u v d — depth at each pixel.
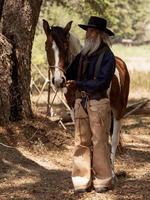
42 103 22.25
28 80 13.50
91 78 8.34
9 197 8.88
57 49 8.64
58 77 8.58
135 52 61.28
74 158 8.68
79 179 8.64
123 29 41.03
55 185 9.60
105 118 8.48
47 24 8.84
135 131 17.12
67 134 13.70
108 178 8.62
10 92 13.00
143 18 64.81
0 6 13.20
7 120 12.84
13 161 11.20
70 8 22.58
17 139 12.43
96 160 8.59
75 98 8.77
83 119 8.55
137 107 17.14
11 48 13.03
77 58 8.57
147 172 10.99
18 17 13.28
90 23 8.28
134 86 29.75
